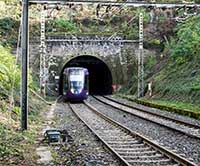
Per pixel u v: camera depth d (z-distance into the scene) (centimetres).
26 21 2080
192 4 2558
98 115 3114
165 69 4741
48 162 1361
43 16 4509
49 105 4112
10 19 5012
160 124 2447
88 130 2238
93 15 5766
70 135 1992
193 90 3588
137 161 1369
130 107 3969
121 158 1362
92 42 5466
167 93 4141
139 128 2355
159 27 5556
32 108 3005
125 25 5672
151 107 3897
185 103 3553
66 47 5366
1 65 2839
